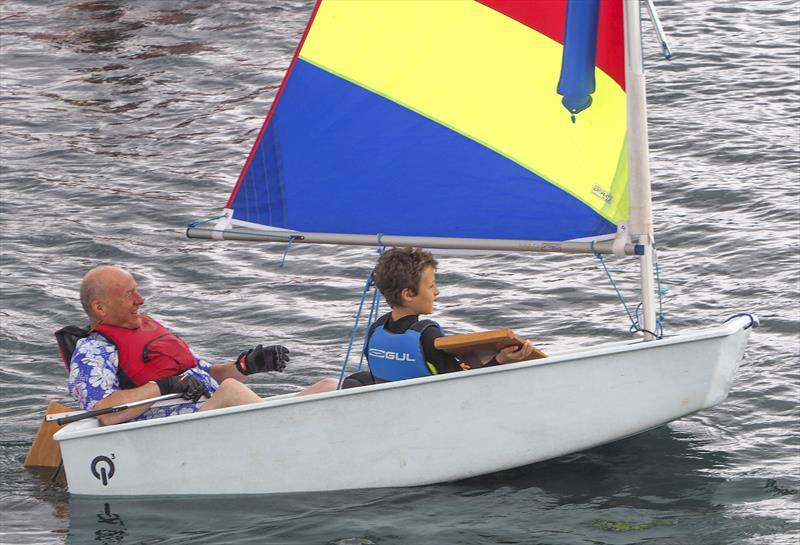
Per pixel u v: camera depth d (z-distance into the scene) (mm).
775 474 19609
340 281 31375
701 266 30875
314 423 19406
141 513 18953
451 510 18625
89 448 19547
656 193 36094
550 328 27812
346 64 20844
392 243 21000
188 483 19609
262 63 52500
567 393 19609
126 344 20078
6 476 20500
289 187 21391
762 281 29531
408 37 20578
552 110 20047
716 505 18484
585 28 19500
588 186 19938
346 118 21031
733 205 34781
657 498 18812
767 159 38094
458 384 19312
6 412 23547
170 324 28875
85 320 29031
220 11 59969
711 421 22031
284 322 28797
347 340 27594
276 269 32406
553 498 18938
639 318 20516
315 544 17516
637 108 19359
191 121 45812
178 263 32969
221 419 19344
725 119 42000
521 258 32469
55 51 54938
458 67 20438
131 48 55031
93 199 38031
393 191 21062
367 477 19641
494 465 19797
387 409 19391
